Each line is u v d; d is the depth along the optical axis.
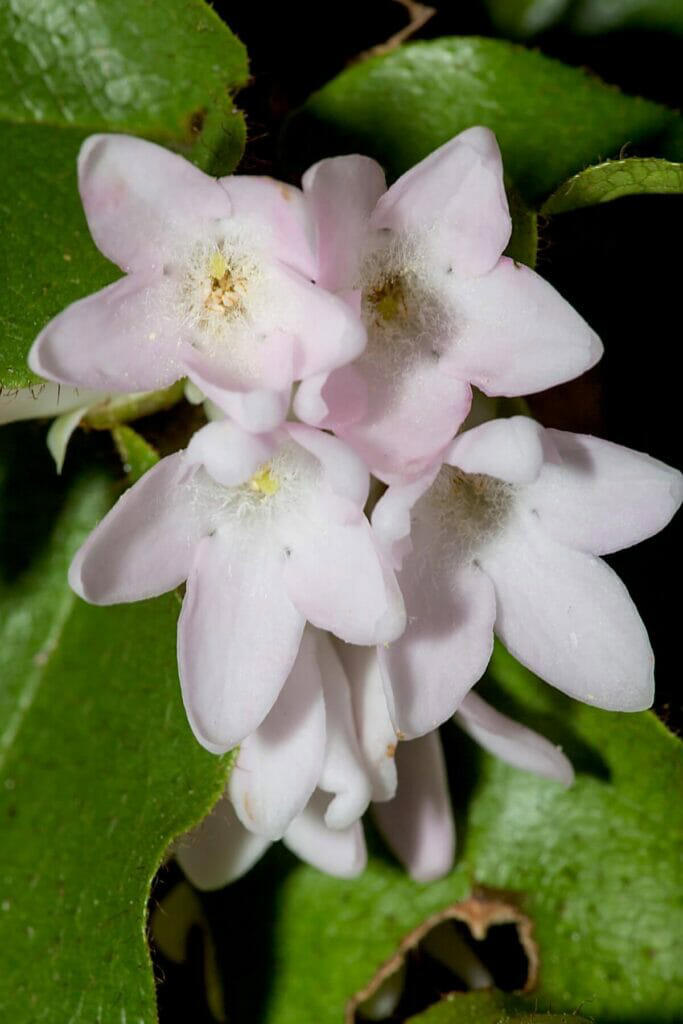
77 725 0.15
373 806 0.15
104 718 0.15
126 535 0.14
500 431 0.13
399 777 0.15
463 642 0.14
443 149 0.13
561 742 0.15
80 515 0.15
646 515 0.14
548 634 0.14
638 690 0.14
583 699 0.14
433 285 0.14
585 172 0.14
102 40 0.14
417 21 0.15
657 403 0.15
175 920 0.15
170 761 0.15
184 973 0.15
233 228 0.13
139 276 0.13
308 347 0.13
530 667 0.14
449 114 0.15
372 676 0.14
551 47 0.15
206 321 0.14
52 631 0.15
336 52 0.15
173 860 0.15
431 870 0.15
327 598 0.14
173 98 0.14
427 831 0.15
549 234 0.15
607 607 0.14
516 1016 0.15
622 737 0.15
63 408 0.15
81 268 0.14
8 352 0.14
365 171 0.13
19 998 0.15
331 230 0.13
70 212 0.14
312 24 0.15
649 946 0.15
